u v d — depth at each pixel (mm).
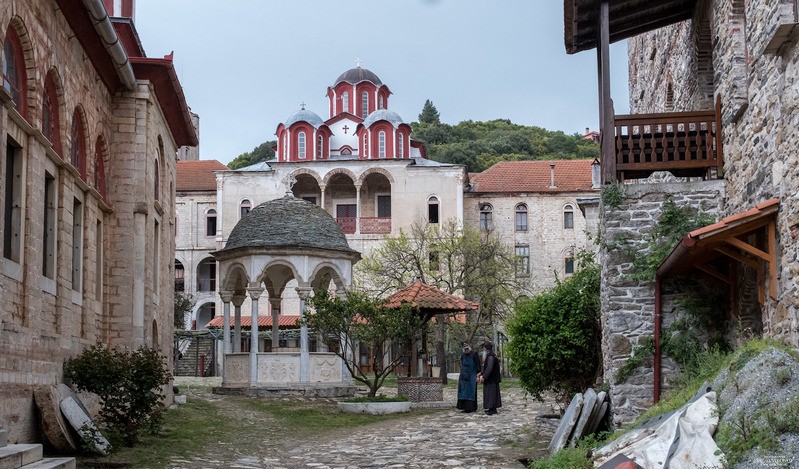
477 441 17391
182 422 19750
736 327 15148
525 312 19234
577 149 104812
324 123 70000
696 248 13453
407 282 51219
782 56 12375
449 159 93250
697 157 16359
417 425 20953
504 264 53156
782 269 12555
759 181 13680
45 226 15445
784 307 12445
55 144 15805
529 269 65875
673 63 21469
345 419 22719
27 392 13344
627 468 10227
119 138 20188
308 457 15672
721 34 15914
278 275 31156
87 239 17688
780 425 9234
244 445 17094
